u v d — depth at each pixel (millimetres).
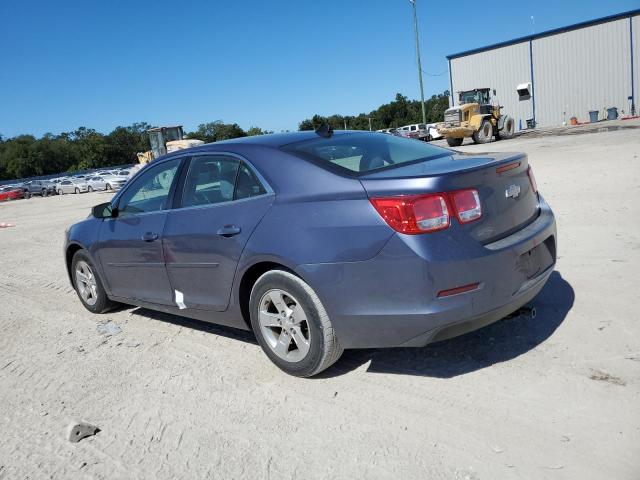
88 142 106812
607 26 39312
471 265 2916
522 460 2506
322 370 3463
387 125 92250
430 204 2898
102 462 2877
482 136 29391
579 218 7020
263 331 3615
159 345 4457
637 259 5086
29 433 3258
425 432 2811
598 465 2420
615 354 3367
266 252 3379
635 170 10133
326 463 2656
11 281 7570
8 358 4527
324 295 3178
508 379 3234
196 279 3996
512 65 44406
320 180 3314
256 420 3123
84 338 4820
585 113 41500
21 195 45594
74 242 5344
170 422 3205
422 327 2959
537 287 3320
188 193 4129
